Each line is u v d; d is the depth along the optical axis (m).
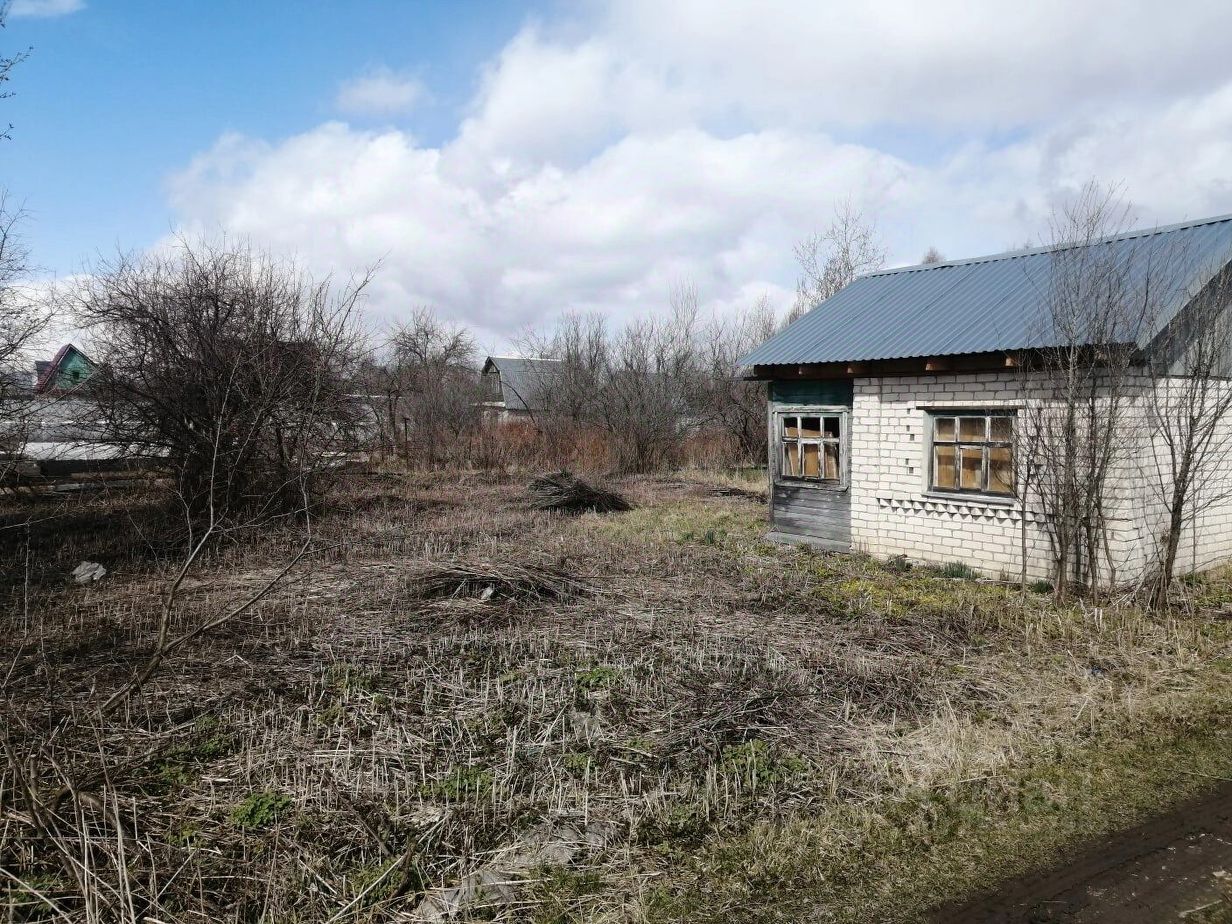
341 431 13.27
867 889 3.65
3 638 6.87
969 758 4.83
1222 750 4.98
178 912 3.35
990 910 3.49
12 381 11.70
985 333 9.27
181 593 8.45
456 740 4.93
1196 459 8.98
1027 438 8.52
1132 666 6.37
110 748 4.76
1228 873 3.71
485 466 22.20
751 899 3.58
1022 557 8.45
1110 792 4.49
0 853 3.62
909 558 10.30
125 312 11.77
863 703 5.57
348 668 6.09
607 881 3.67
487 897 3.53
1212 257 8.48
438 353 35.59
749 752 4.76
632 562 10.09
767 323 30.22
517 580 8.25
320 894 3.47
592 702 5.51
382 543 11.38
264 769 4.53
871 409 10.64
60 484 15.09
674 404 25.72
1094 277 8.09
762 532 12.58
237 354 11.31
